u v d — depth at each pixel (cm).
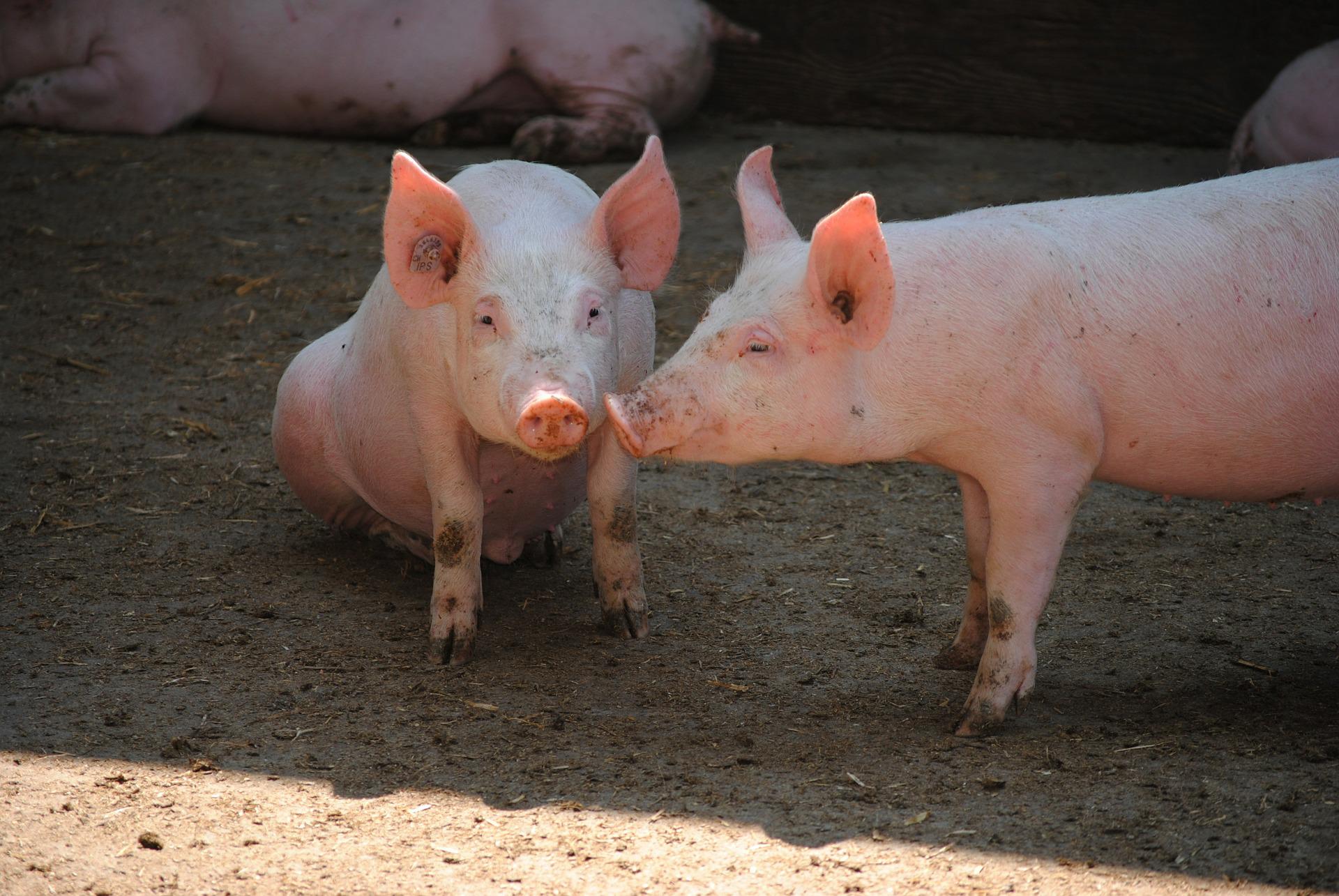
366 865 729
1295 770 810
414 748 863
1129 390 852
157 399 1529
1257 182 895
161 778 821
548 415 814
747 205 902
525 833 761
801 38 2662
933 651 1018
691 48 2484
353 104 2466
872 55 2636
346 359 1105
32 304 1781
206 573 1140
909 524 1277
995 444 851
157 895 702
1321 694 934
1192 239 862
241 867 728
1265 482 894
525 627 1063
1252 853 720
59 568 1135
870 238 783
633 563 1038
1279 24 2422
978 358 838
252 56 2438
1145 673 974
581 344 877
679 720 904
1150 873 707
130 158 2347
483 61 2448
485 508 1075
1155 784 798
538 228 929
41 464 1352
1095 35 2520
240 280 1875
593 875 717
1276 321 851
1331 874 698
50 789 802
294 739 874
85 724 886
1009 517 859
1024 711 913
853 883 706
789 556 1205
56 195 2166
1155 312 847
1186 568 1168
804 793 801
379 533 1203
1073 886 698
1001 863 721
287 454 1162
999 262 849
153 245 1995
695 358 841
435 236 913
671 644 1029
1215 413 856
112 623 1040
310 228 2072
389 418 1041
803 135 2611
